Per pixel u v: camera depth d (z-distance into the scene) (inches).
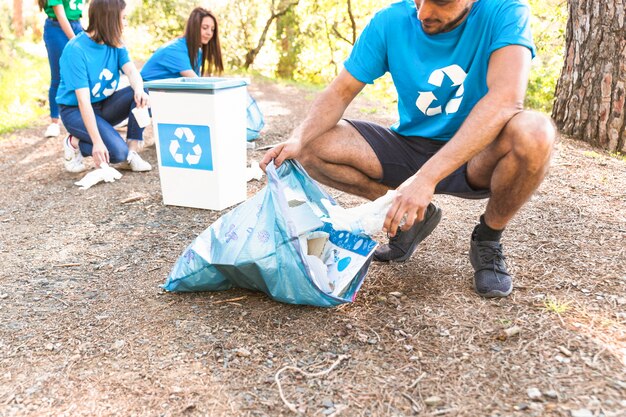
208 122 123.2
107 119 166.4
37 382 66.1
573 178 140.6
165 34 517.0
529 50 71.7
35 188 154.3
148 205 134.6
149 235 114.7
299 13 507.8
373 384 63.4
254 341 72.8
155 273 95.5
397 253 94.2
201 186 129.3
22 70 312.2
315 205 83.4
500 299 80.4
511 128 69.3
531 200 125.0
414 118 86.0
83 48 149.0
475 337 71.1
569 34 177.2
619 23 161.2
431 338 71.6
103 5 149.3
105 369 68.1
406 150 88.4
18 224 125.8
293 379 65.0
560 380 61.6
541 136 67.3
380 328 74.6
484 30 73.9
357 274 79.5
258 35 516.7
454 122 82.6
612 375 61.8
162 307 83.0
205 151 125.9
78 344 74.0
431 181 69.1
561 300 79.0
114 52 157.6
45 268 100.0
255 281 78.5
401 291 84.7
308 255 78.1
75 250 108.1
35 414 60.5
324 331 74.5
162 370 67.4
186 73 187.6
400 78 83.1
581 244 99.1
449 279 88.0
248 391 63.1
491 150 74.7
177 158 129.0
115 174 156.3
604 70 166.7
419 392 61.6
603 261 91.5
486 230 82.0
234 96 128.5
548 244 99.7
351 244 82.3
